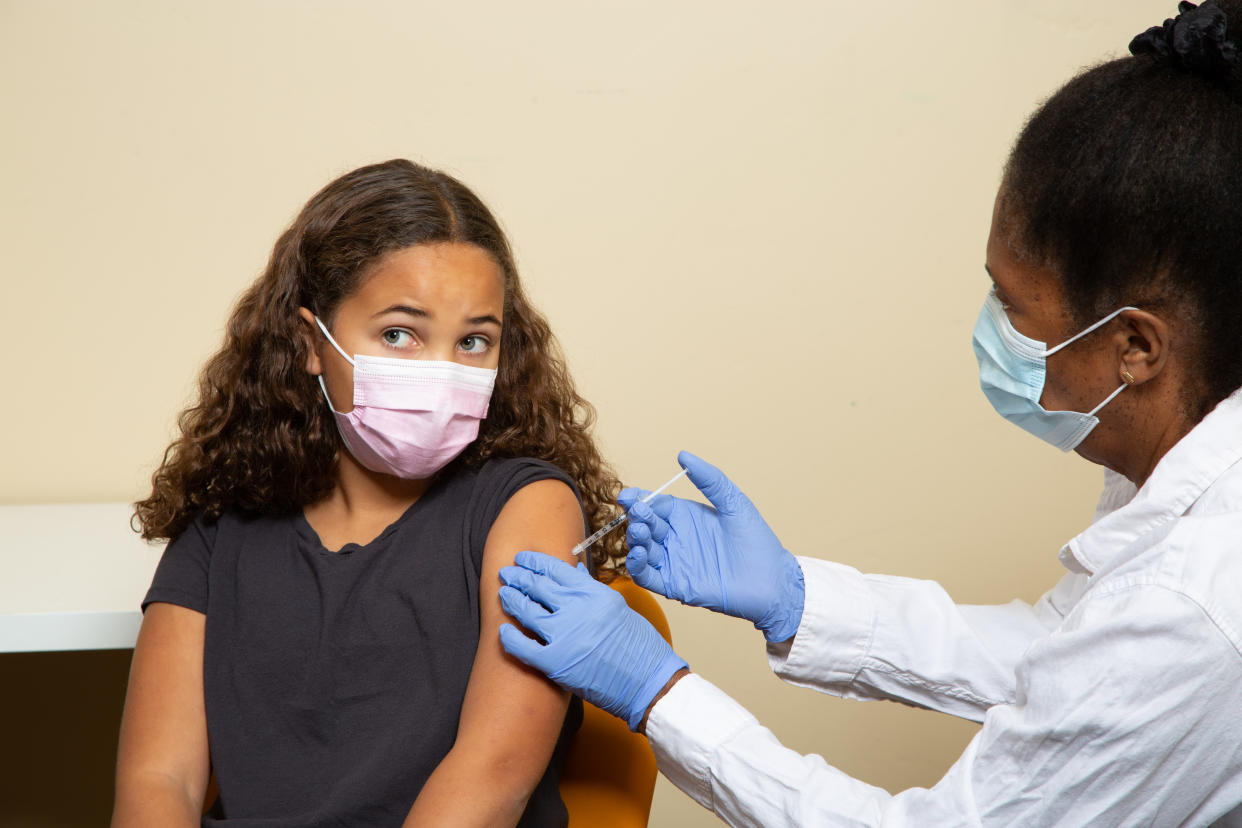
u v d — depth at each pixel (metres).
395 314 1.11
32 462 1.91
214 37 1.81
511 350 1.30
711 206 1.96
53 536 1.68
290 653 1.13
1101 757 0.89
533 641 1.04
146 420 1.92
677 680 1.10
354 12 1.83
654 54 1.90
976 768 0.96
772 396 2.03
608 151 1.92
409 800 1.06
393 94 1.87
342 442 1.22
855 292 2.02
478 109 1.89
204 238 1.87
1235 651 0.86
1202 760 0.89
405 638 1.12
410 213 1.12
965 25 1.95
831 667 1.28
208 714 1.13
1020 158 1.02
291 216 1.88
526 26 1.87
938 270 2.03
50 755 1.99
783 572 1.27
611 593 1.07
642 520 1.24
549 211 1.93
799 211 1.98
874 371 2.05
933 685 1.28
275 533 1.22
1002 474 2.10
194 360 1.91
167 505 1.27
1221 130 0.90
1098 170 0.94
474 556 1.16
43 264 1.85
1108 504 1.25
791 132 1.95
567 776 1.29
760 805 1.04
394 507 1.22
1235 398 0.98
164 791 1.07
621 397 2.00
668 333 1.99
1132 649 0.88
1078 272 0.98
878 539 2.10
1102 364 1.02
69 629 1.35
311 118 1.86
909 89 1.96
